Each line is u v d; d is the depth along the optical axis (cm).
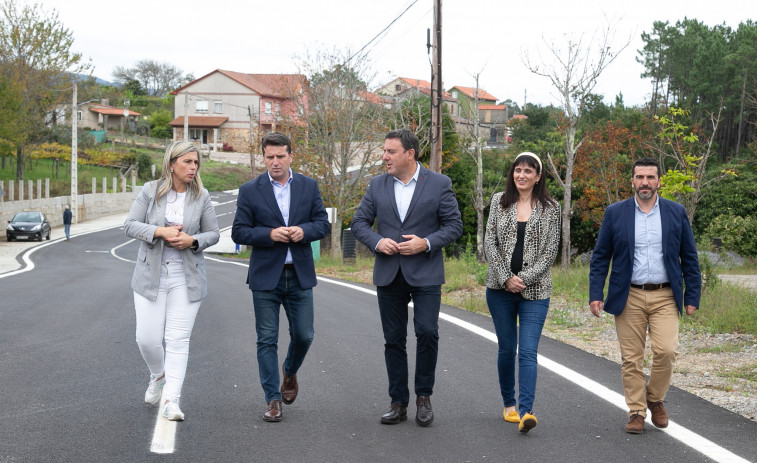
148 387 579
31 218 4072
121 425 519
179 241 529
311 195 562
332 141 3127
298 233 543
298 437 500
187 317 541
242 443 484
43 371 693
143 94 12562
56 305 1206
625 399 568
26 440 481
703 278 1259
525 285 525
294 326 563
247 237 545
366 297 1401
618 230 541
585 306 1188
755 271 2184
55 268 2375
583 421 546
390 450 474
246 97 8456
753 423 543
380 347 842
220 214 5431
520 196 543
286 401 577
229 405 581
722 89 5941
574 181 3556
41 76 4625
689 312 540
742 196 3647
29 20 4619
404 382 544
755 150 4034
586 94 2345
